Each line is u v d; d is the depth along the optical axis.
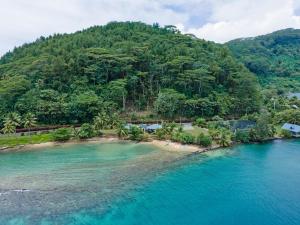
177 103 143.00
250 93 163.00
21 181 72.62
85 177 75.31
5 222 52.50
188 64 165.00
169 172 79.56
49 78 152.25
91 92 142.50
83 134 113.38
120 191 66.69
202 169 82.31
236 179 74.94
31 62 168.62
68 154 96.88
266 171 81.00
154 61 167.50
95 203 60.41
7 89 132.12
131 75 158.62
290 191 67.50
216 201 62.41
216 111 149.12
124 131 114.94
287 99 189.00
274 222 53.78
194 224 52.91
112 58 158.38
